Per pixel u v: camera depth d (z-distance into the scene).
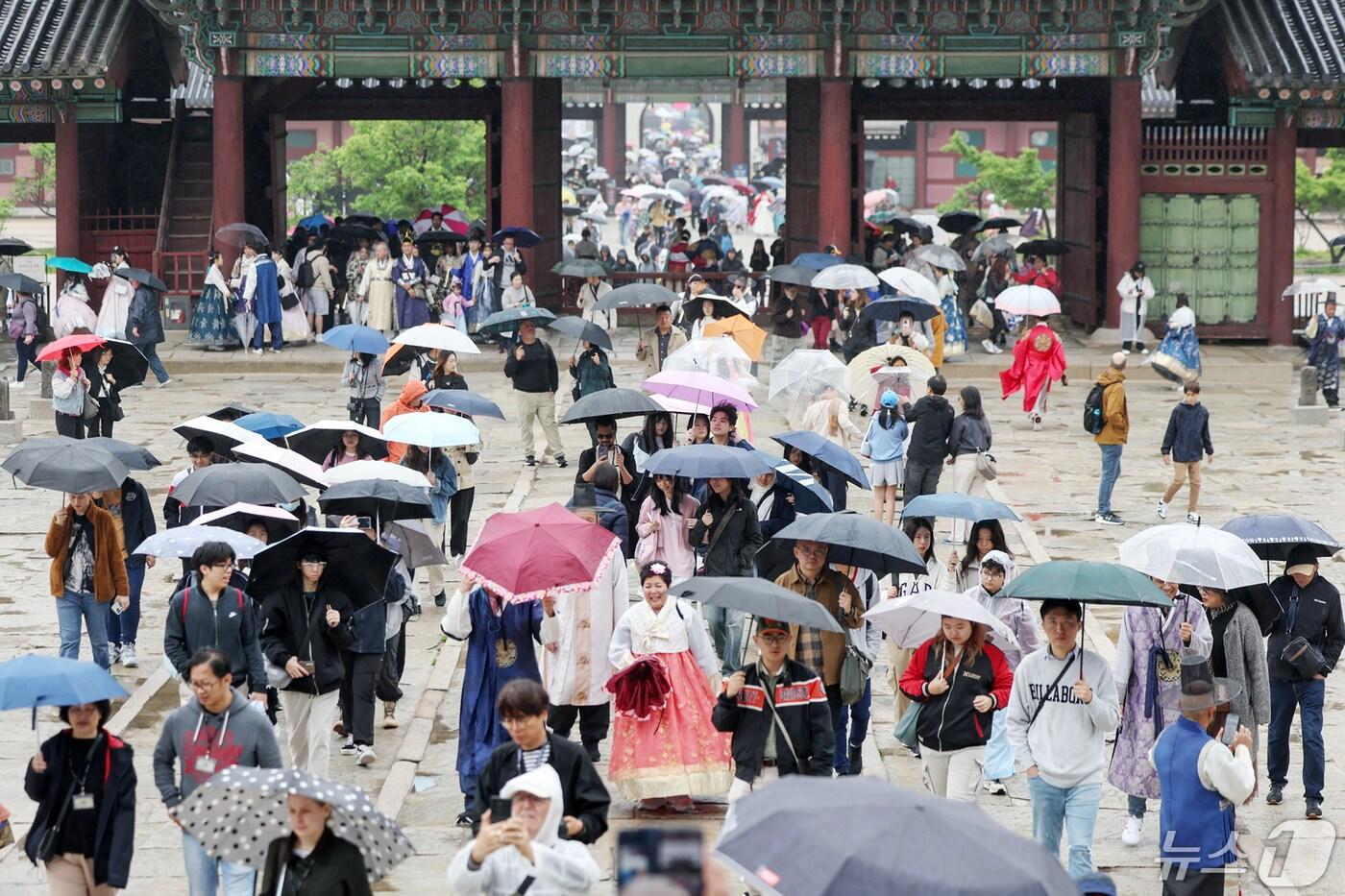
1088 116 143.12
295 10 133.88
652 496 59.66
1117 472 85.00
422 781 52.75
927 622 45.47
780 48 135.75
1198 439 84.75
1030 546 80.25
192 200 144.38
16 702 37.19
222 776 32.28
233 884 39.81
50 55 134.88
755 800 27.80
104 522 58.53
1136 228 136.62
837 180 136.75
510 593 44.34
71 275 129.62
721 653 57.28
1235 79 136.12
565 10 134.88
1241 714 48.09
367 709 52.41
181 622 46.81
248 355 129.12
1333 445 106.12
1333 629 50.03
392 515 55.44
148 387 121.12
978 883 25.31
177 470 94.31
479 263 131.00
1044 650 43.00
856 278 113.25
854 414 107.62
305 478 58.56
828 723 41.53
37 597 71.81
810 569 47.31
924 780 50.78
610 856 45.56
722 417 63.34
